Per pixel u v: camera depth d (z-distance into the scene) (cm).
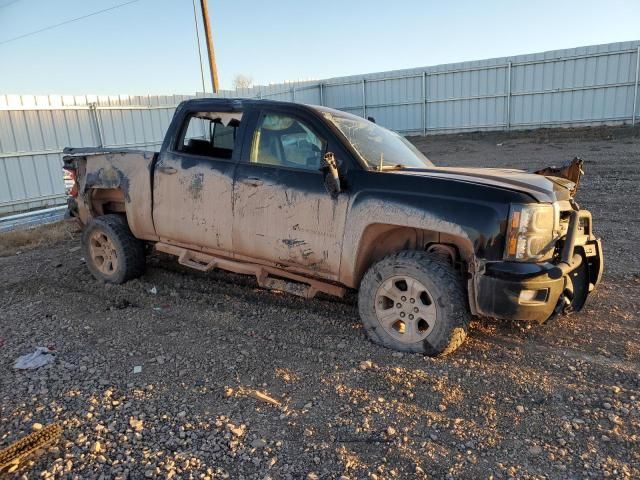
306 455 264
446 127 2588
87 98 1617
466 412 302
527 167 1398
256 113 442
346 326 431
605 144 1761
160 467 254
